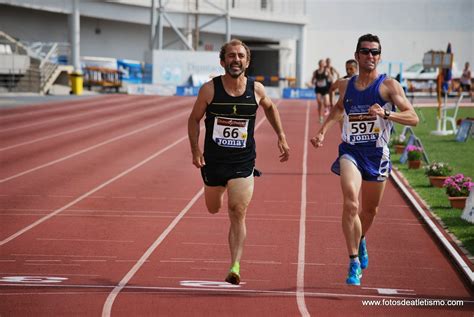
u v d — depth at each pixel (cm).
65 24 7762
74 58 7144
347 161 1188
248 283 1238
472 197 1761
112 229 1673
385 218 1825
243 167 1177
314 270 1341
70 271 1304
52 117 4291
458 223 1712
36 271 1301
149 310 1047
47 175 2425
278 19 8656
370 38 1188
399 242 1576
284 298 1136
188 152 3016
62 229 1667
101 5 7500
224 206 1953
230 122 1166
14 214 1830
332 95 2867
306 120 4444
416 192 2159
